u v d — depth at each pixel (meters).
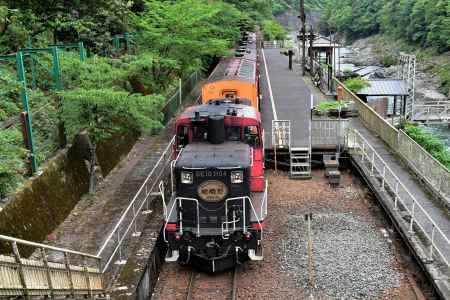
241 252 13.16
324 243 14.43
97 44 24.86
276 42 68.00
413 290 11.91
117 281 11.54
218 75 21.11
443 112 36.69
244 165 12.86
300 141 21.70
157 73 25.41
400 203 16.03
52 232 14.32
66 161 16.48
